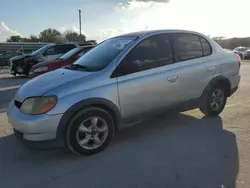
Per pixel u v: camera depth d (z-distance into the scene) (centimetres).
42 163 378
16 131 390
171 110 473
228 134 466
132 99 419
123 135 470
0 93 966
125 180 327
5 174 349
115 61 416
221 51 550
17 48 2753
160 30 478
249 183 313
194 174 336
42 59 1401
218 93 547
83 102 376
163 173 340
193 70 487
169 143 432
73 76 404
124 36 486
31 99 373
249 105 670
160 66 452
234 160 369
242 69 1697
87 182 325
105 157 389
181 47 486
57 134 367
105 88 395
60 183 324
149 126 513
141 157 386
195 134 469
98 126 399
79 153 386
